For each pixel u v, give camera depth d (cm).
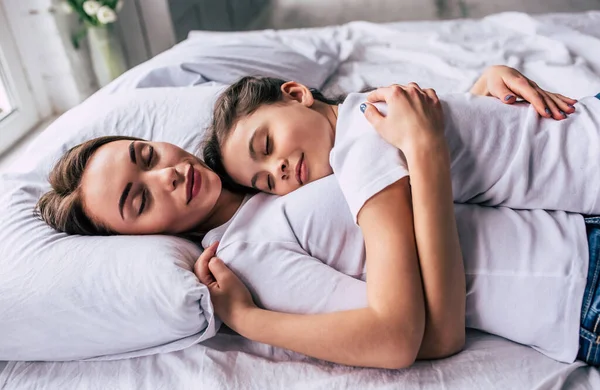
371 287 74
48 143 123
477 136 83
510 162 82
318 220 85
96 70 219
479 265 79
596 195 80
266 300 83
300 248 86
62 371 87
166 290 81
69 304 83
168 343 86
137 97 129
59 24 200
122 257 86
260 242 86
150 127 124
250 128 93
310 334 75
